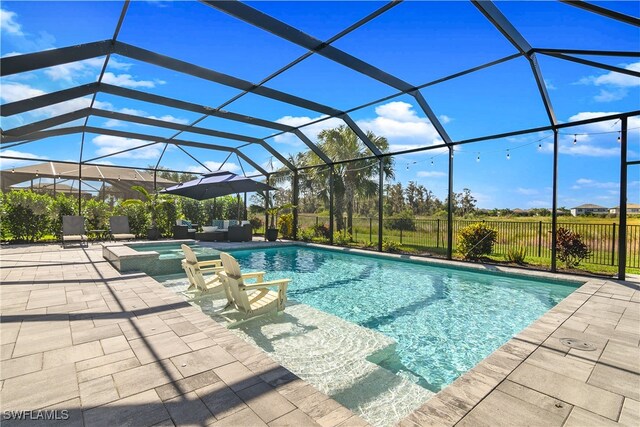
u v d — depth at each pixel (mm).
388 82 7164
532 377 2568
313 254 11086
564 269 7473
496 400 2246
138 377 2467
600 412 2125
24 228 11188
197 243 12125
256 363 2707
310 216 16359
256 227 18516
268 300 4750
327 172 16844
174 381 2410
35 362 2699
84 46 5344
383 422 2461
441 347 3934
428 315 5035
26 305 4289
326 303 5656
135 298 4645
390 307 5426
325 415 2020
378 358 3607
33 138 8992
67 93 6676
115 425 1910
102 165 13102
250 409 2076
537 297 5988
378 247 10781
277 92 7953
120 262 6660
